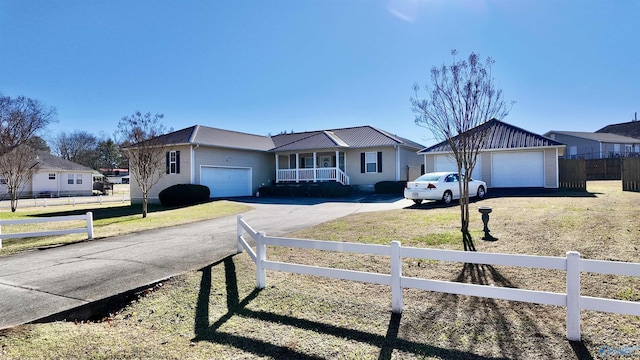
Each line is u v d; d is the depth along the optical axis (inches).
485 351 136.9
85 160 2728.8
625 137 1692.9
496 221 363.6
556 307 169.2
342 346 147.5
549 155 736.3
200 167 915.4
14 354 142.3
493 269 220.5
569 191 687.1
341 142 1034.1
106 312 199.8
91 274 249.8
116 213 712.4
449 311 172.1
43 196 1451.8
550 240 270.4
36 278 243.6
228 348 150.4
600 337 140.2
